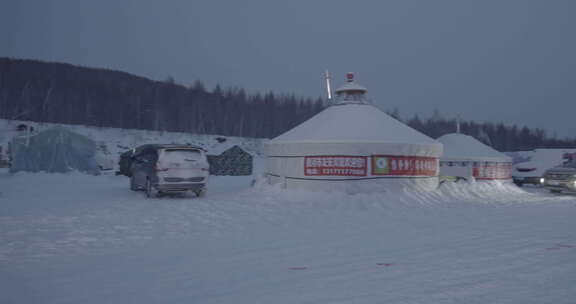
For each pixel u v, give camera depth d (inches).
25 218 303.9
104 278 160.1
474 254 195.2
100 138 2025.1
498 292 136.4
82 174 742.5
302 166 469.4
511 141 3075.8
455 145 686.5
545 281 149.2
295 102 3181.6
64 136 782.5
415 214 350.3
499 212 365.7
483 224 296.0
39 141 767.7
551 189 551.8
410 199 427.5
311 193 443.5
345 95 574.2
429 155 495.2
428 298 130.4
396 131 497.7
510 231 264.2
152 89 3334.2
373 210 370.6
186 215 327.0
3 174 738.2
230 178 911.7
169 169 434.0
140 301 132.6
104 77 3676.2
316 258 191.2
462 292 136.5
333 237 245.9
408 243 225.6
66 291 144.2
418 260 183.9
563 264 174.6
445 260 183.2
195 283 152.3
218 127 2802.7
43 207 366.0
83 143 805.9
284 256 196.1
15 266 179.2
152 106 2920.8
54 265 181.3
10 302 133.1
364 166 451.8
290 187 479.5
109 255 200.5
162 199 438.0
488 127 3161.9
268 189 481.4
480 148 689.6
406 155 472.4
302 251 207.0
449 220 317.1
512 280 150.6
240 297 134.9
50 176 677.3
